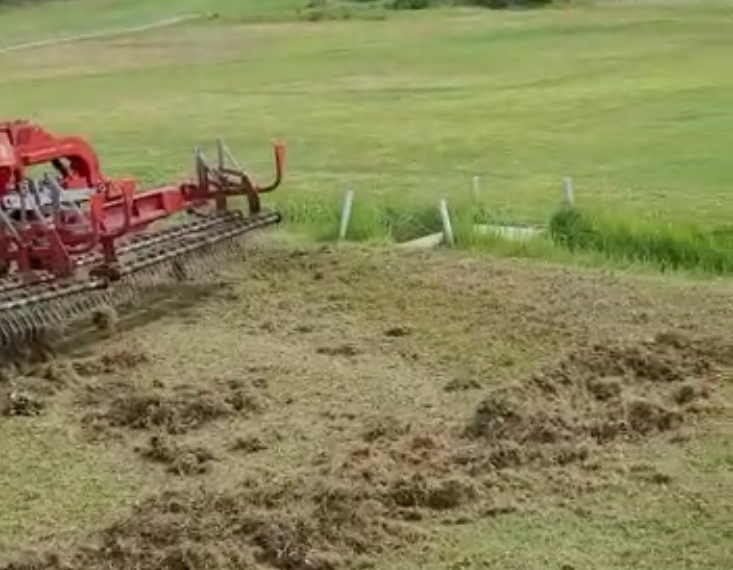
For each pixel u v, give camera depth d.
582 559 10.02
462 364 14.13
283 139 33.84
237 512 10.59
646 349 13.73
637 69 43.78
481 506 10.85
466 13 62.44
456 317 15.66
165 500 10.84
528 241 18.83
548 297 16.30
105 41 62.91
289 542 10.12
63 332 15.30
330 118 37.22
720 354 13.79
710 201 23.16
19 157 15.92
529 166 28.38
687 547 10.13
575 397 12.73
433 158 30.05
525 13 61.22
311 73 47.81
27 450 12.36
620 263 18.02
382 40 55.53
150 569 9.83
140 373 14.15
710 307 15.73
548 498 10.96
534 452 11.65
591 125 33.47
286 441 12.28
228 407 13.02
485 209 21.81
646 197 23.80
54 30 69.44
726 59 45.09
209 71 50.09
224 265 17.75
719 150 29.03
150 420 12.84
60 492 11.46
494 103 38.41
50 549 10.21
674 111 34.88
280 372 14.05
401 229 20.11
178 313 16.17
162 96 43.91
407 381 13.70
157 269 16.23
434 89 42.19
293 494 10.86
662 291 16.45
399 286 16.98
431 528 10.55
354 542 10.23
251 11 71.06
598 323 15.23
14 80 50.34
